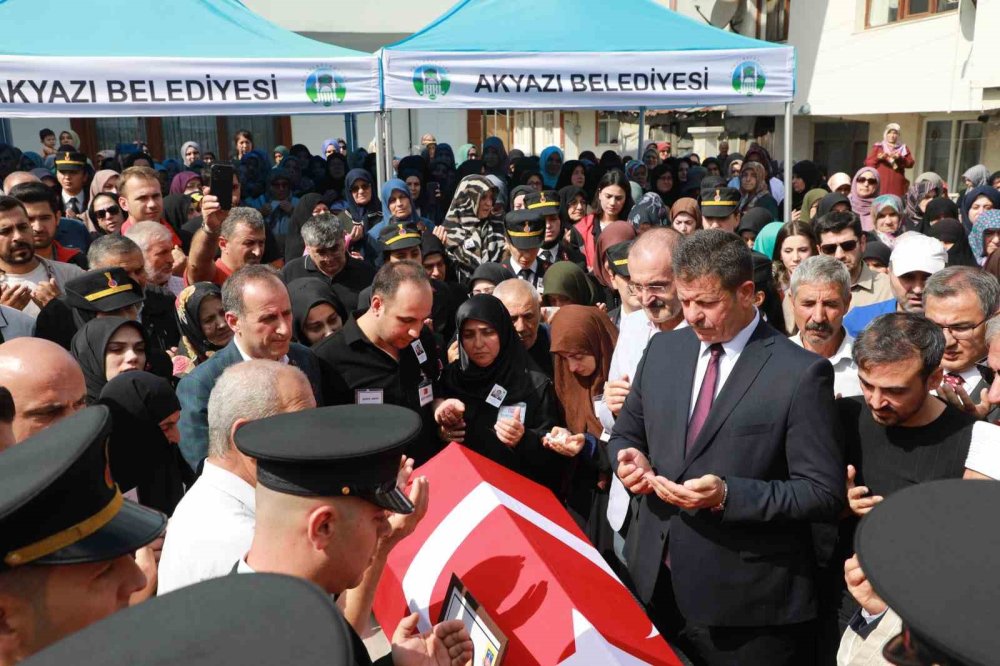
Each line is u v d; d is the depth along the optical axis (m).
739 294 2.52
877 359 2.34
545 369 4.05
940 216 7.73
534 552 2.26
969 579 0.79
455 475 2.81
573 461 3.58
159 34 6.43
